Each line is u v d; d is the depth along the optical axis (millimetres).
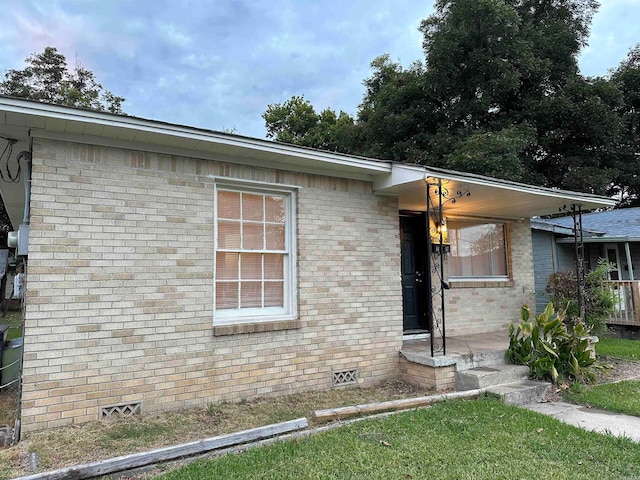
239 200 5711
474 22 16672
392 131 18906
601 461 3715
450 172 6117
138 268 4766
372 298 6562
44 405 4203
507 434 4289
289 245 6035
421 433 4293
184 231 5090
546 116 16906
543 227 14359
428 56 17891
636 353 9023
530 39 17797
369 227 6664
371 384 6355
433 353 6230
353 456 3734
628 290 11758
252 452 3805
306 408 5176
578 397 5809
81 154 4551
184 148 5105
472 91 17422
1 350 6117
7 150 4953
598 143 17359
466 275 9117
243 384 5352
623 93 19625
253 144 5188
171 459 3645
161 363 4828
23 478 3133
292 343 5777
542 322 6668
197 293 5113
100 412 4473
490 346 7113
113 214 4668
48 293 4281
